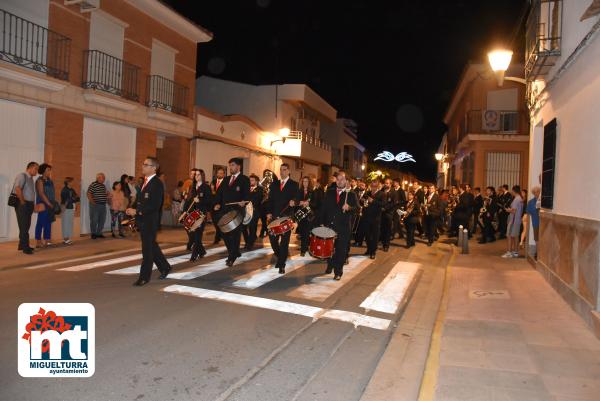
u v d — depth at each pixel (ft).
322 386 15.90
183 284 27.68
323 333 20.97
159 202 27.48
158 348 18.01
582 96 24.56
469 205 55.36
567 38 28.35
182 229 58.90
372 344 20.11
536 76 34.27
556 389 15.28
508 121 80.59
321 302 25.67
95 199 46.70
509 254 43.52
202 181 37.19
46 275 29.89
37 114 44.73
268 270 33.04
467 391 15.10
